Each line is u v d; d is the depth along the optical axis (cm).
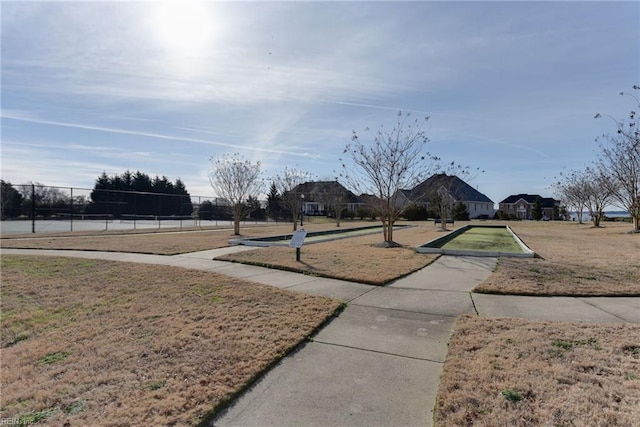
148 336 433
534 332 417
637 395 282
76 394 309
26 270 820
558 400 277
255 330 438
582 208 3375
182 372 339
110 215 2959
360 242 1438
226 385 314
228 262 917
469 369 331
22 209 2575
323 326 461
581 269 789
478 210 6234
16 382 338
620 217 4294
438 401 281
